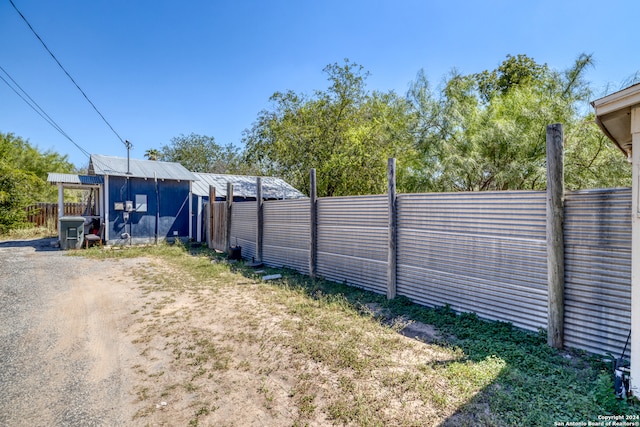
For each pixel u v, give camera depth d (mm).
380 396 2547
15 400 2609
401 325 4109
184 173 13891
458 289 4512
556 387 2561
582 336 3268
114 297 5555
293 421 2291
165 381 2881
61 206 11969
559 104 7227
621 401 2326
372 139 11094
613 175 6434
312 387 2723
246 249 9555
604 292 3137
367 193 11617
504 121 7445
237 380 2875
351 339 3666
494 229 4109
